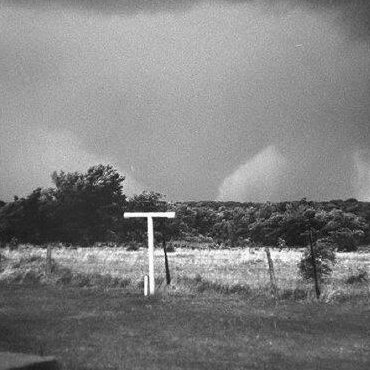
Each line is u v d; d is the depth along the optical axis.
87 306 22.09
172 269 38.94
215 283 28.69
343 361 14.88
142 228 89.38
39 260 35.91
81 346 14.81
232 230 116.69
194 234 113.50
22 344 14.55
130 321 19.20
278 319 20.89
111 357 13.64
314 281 28.94
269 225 100.88
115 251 59.03
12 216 83.50
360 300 26.03
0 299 23.22
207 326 18.95
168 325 18.80
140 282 28.73
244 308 23.11
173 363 13.44
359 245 100.25
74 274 30.08
